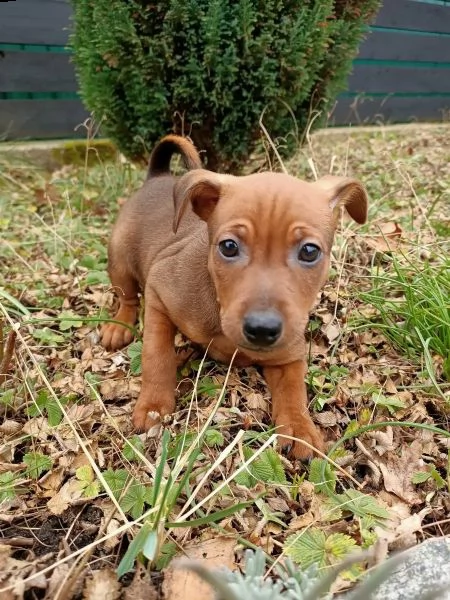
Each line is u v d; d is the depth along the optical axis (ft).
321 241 0.78
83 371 1.01
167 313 0.93
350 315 1.12
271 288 0.72
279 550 0.69
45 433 0.85
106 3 1.35
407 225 1.45
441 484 0.78
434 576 0.61
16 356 0.99
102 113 1.54
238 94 1.44
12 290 1.25
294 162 1.95
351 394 0.94
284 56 1.39
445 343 1.00
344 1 1.52
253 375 0.98
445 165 2.09
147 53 1.39
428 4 2.76
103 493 0.75
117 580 0.62
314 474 0.77
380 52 2.72
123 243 1.14
